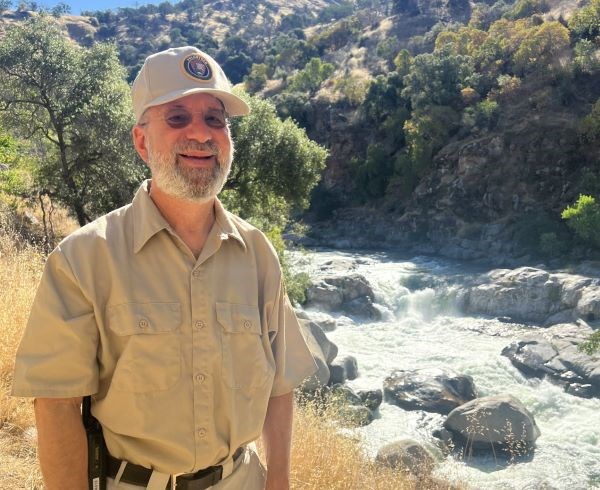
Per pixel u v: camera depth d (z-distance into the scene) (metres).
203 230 1.95
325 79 84.19
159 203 1.92
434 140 55.00
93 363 1.79
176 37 154.00
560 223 43.22
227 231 1.95
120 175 19.22
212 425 1.83
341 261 35.41
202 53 1.99
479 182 50.28
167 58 1.94
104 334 1.79
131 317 1.77
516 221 45.75
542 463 12.44
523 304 26.91
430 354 20.81
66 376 1.74
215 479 1.90
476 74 58.16
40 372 1.72
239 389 1.90
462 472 11.39
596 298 24.97
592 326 23.97
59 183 19.53
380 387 16.16
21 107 19.50
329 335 23.17
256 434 1.99
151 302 1.80
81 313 1.77
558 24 55.41
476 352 20.95
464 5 102.25
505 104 54.28
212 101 1.96
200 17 181.75
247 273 1.99
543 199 47.22
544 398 16.83
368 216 57.44
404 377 16.16
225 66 120.75
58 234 17.92
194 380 1.81
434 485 8.55
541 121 50.41
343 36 106.31
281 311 2.16
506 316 27.02
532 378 18.47
